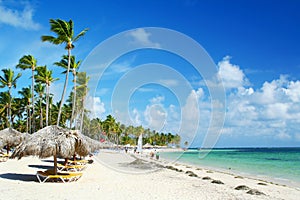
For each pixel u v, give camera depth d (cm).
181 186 1156
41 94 3928
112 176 1334
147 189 1023
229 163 3388
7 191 848
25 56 2962
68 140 1047
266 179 1884
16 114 4456
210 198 926
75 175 1098
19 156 1023
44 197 788
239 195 1011
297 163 3472
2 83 3628
